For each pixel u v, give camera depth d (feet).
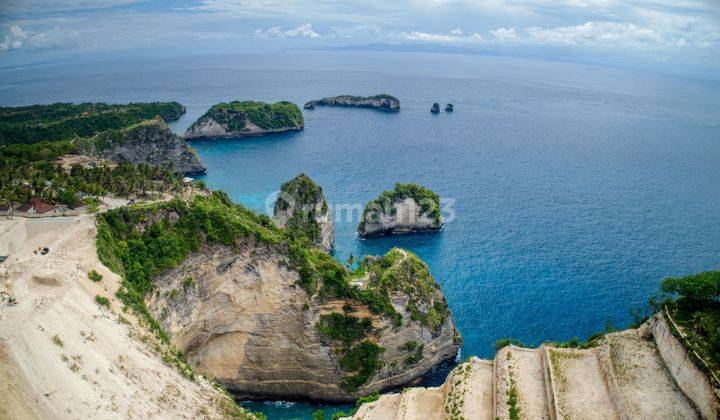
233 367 309.01
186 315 289.33
